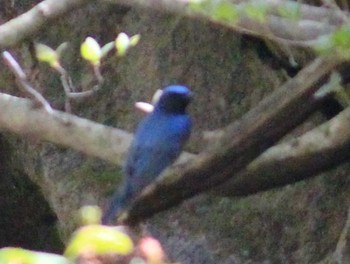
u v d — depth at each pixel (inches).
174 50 259.3
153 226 255.4
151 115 245.3
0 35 243.4
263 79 256.4
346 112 243.3
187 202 256.4
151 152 243.3
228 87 257.6
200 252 254.8
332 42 230.7
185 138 244.2
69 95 244.1
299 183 255.3
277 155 243.3
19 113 244.8
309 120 250.2
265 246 255.0
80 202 258.7
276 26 236.1
